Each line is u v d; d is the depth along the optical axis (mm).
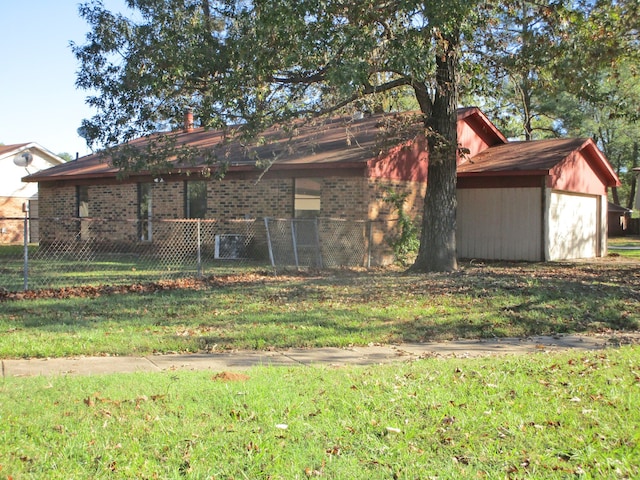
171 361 7344
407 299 11359
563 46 14430
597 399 5512
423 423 4902
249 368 6984
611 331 9602
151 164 15672
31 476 3877
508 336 9203
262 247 19406
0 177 34188
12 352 7438
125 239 22500
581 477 3918
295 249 15945
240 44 13031
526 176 20141
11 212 34531
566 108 34344
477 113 22375
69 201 24078
